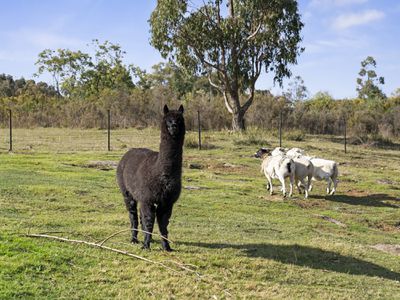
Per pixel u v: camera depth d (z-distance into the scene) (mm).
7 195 12977
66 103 49938
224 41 39031
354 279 9094
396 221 15125
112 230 10312
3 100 51812
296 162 17797
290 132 39906
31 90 70688
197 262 8648
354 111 48906
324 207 16516
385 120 46719
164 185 8664
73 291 6914
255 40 39094
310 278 8766
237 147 30703
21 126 44812
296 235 12164
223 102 45844
